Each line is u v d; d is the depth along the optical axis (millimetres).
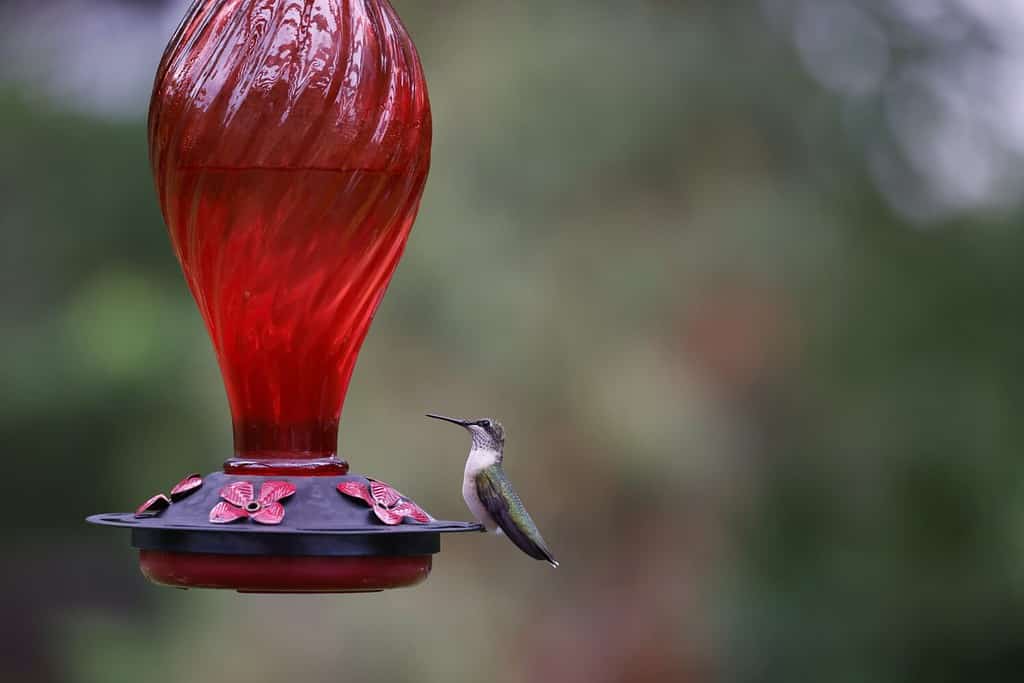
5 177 19172
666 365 13055
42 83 19484
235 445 4016
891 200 14961
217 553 3613
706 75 13805
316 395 3963
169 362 17406
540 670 13086
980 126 14922
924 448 14797
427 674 12914
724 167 13734
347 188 3908
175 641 14211
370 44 3965
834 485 14508
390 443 12859
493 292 12992
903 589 14945
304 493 3781
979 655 15461
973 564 15086
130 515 3926
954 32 15031
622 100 13422
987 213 15438
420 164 4094
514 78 13398
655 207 13523
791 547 14625
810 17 14797
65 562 19094
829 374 14211
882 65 14812
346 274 3953
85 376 17875
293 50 3902
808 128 14289
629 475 13016
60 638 17547
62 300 18984
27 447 18750
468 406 12938
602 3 14055
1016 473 14984
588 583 13234
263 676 12961
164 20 20203
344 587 3668
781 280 13617
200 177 3867
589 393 12906
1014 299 15180
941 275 14992
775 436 14023
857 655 14820
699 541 13367
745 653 14016
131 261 19141
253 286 3908
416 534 3807
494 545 13258
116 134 19391
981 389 14961
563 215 13367
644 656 13305
